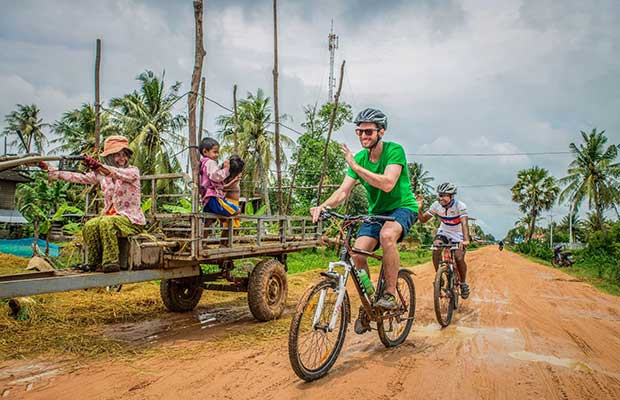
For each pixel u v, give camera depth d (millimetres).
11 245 15445
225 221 5625
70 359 4191
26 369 3910
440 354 4551
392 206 4406
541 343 5125
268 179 26172
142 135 23453
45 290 3975
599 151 36312
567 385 3752
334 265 3836
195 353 4441
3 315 5414
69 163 5395
